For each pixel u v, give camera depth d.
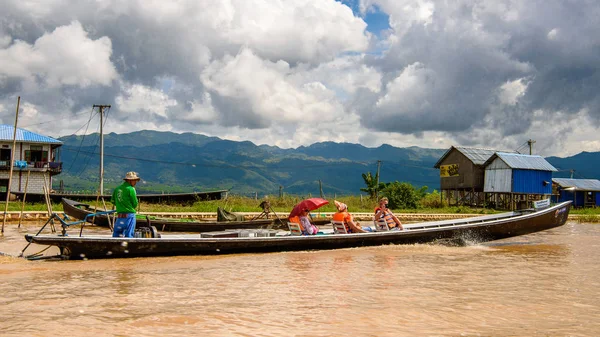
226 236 12.95
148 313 6.27
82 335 5.30
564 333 5.55
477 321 6.02
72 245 10.65
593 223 29.91
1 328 5.54
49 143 44.38
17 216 25.30
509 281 8.76
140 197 36.75
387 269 10.01
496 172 43.94
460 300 7.16
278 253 12.48
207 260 11.16
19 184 43.09
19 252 12.45
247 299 7.13
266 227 21.58
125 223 11.41
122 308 6.53
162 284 8.27
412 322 5.93
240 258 11.54
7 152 43.31
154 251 11.35
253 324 5.79
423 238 14.27
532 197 44.16
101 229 20.95
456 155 48.44
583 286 8.33
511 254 12.93
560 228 24.36
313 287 8.05
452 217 36.84
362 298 7.23
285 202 38.44
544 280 8.89
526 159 43.78
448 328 5.70
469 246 14.84
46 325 5.68
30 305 6.67
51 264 10.36
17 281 8.46
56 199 34.69
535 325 5.86
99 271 9.56
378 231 14.63
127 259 11.10
